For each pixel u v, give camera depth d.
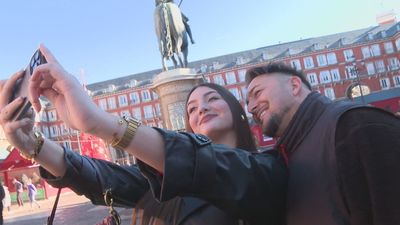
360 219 1.04
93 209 13.59
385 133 1.02
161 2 10.70
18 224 12.52
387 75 71.56
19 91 1.20
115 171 1.86
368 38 73.25
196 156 1.08
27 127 1.54
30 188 19.69
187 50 10.76
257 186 1.19
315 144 1.19
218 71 75.06
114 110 76.31
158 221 1.52
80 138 12.78
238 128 1.82
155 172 1.11
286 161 1.33
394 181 0.98
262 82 1.44
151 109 75.69
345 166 1.06
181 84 10.05
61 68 1.04
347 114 1.10
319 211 1.13
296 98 1.40
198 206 1.40
